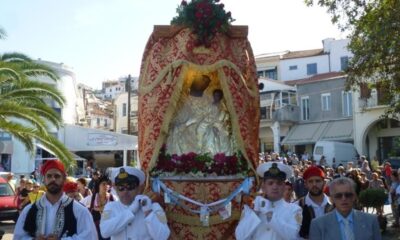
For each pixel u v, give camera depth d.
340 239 4.88
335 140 38.12
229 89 7.25
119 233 5.82
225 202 7.07
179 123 7.60
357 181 15.80
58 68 40.22
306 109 41.47
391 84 15.90
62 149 18.11
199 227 7.04
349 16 15.18
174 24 7.50
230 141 7.60
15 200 18.64
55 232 5.45
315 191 6.62
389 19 13.33
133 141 34.56
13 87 18.03
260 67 52.03
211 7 7.24
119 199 5.96
